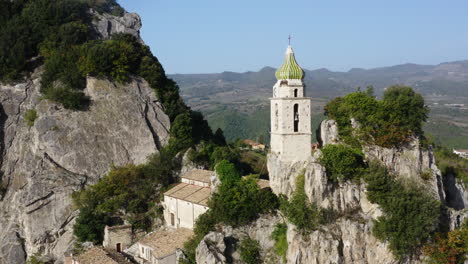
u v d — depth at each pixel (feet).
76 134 403.95
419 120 342.64
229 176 316.19
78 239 348.59
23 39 458.50
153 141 424.05
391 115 331.98
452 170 483.92
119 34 490.08
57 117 407.64
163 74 482.28
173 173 400.88
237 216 299.38
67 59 441.27
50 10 497.87
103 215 356.38
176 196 342.44
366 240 283.59
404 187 293.02
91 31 542.57
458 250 286.66
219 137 524.11
